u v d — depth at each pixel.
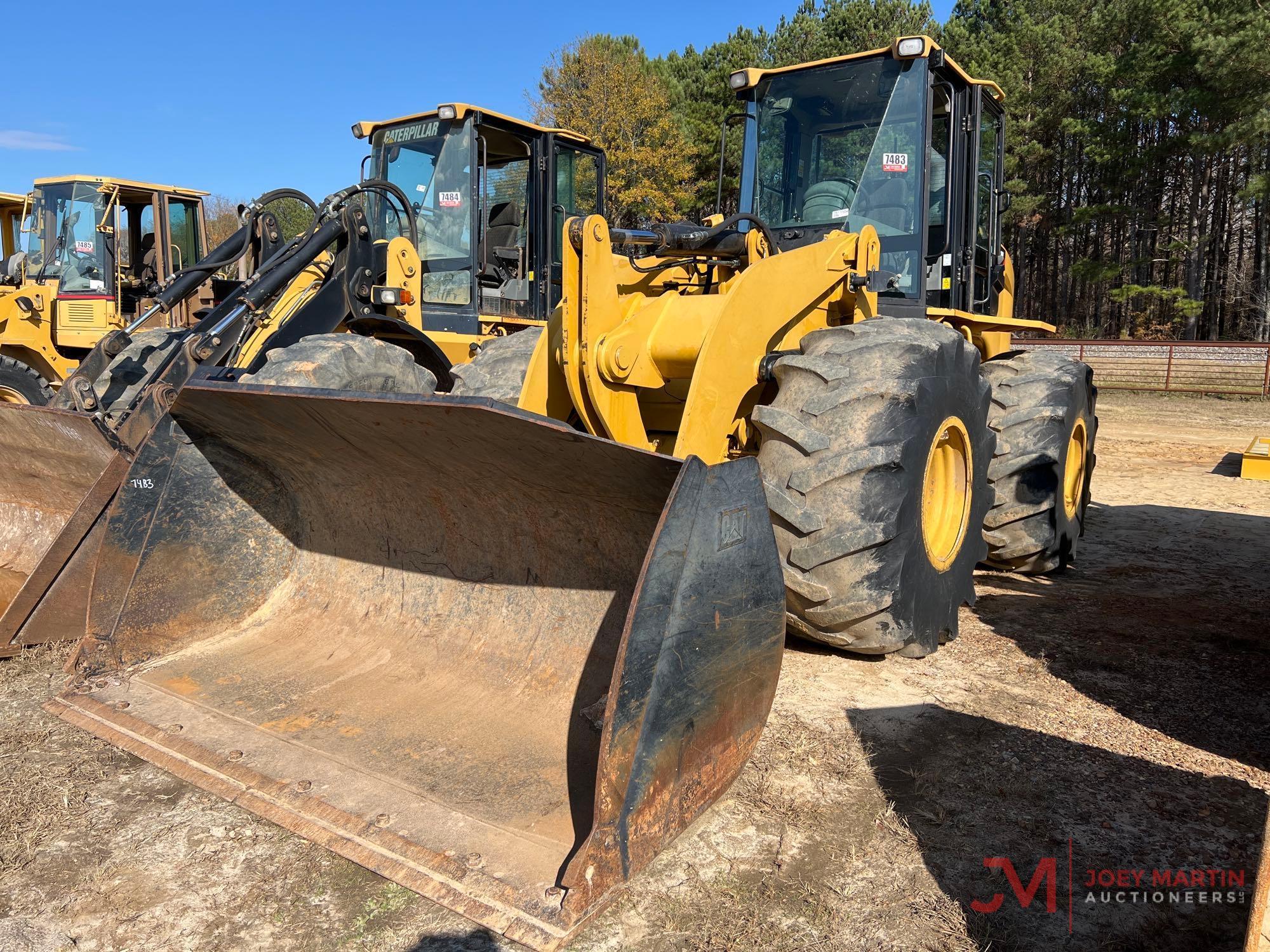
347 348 4.24
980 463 4.04
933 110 4.91
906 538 3.32
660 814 2.18
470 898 2.03
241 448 3.38
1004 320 5.50
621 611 2.82
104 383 4.91
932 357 3.46
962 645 4.06
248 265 4.97
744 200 5.13
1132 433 13.22
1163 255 31.83
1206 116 23.66
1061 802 2.71
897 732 3.15
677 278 4.10
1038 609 4.65
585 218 3.22
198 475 3.33
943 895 2.26
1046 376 5.15
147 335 5.79
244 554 3.49
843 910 2.20
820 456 3.28
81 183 9.02
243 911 2.20
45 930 2.13
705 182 33.56
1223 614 4.58
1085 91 29.69
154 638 3.23
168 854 2.42
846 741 3.06
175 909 2.21
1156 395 18.61
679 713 2.19
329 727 2.79
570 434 2.19
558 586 2.97
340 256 4.89
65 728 3.12
